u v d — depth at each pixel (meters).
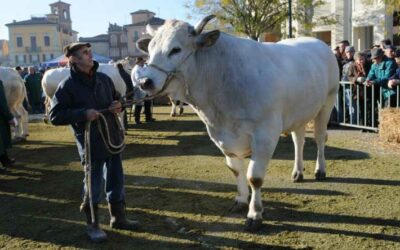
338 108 10.17
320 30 25.23
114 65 11.16
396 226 4.52
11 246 4.49
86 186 4.42
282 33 23.95
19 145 9.93
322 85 5.36
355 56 10.67
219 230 4.62
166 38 4.04
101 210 5.36
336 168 6.59
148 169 7.16
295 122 5.03
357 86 9.45
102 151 4.34
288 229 4.57
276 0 20.88
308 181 6.05
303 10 22.61
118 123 4.50
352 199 5.30
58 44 80.38
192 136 10.05
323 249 4.10
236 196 5.47
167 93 4.24
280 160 7.23
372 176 6.12
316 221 4.73
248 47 4.48
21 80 10.29
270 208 5.14
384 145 7.90
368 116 9.44
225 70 4.29
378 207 5.02
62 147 9.48
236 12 21.33
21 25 79.00
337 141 8.52
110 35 73.25
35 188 6.44
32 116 16.34
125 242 4.45
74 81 4.25
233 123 4.39
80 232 4.77
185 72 4.17
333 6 24.47
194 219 4.94
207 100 4.39
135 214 5.15
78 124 4.32
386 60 8.89
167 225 4.80
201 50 4.25
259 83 4.31
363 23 23.22
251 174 4.42
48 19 83.56
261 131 4.36
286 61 4.80
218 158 7.68
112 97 4.58
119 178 4.65
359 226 4.56
